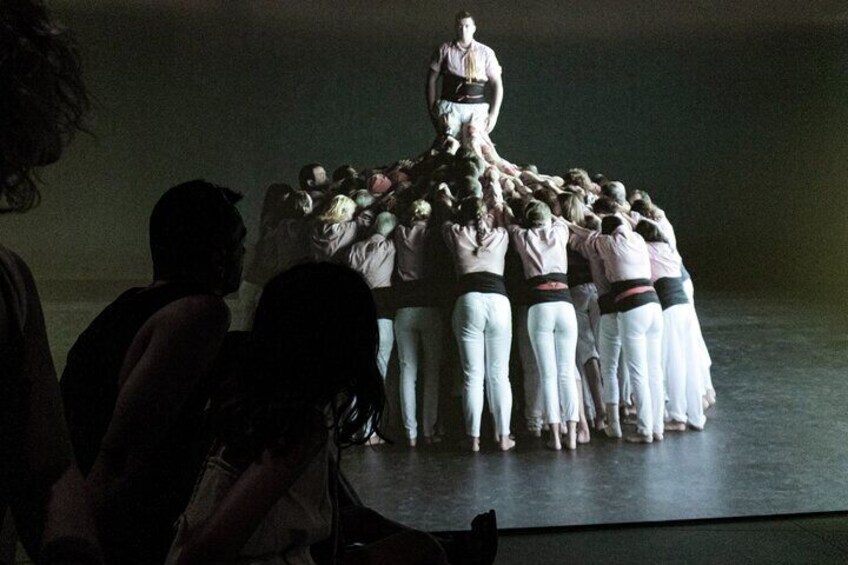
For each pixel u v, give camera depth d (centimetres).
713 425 504
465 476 473
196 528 146
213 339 166
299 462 144
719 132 526
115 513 156
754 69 528
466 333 484
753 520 446
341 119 498
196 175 484
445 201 495
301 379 148
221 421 150
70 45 92
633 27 521
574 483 471
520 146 513
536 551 403
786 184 528
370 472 475
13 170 86
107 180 474
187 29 484
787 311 520
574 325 495
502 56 512
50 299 465
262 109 491
